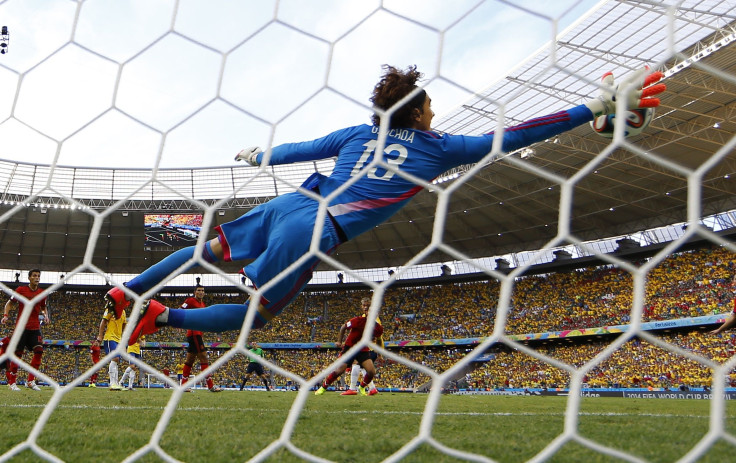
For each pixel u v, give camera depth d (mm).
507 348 27516
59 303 33250
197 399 5363
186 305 7961
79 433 2064
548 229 30578
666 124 21141
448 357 28625
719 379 1024
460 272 33781
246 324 1416
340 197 2547
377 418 3088
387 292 34625
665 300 23844
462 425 2723
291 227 2502
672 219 27672
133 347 8289
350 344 8078
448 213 30344
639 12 15750
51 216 30469
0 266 33812
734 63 17031
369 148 2613
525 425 2748
